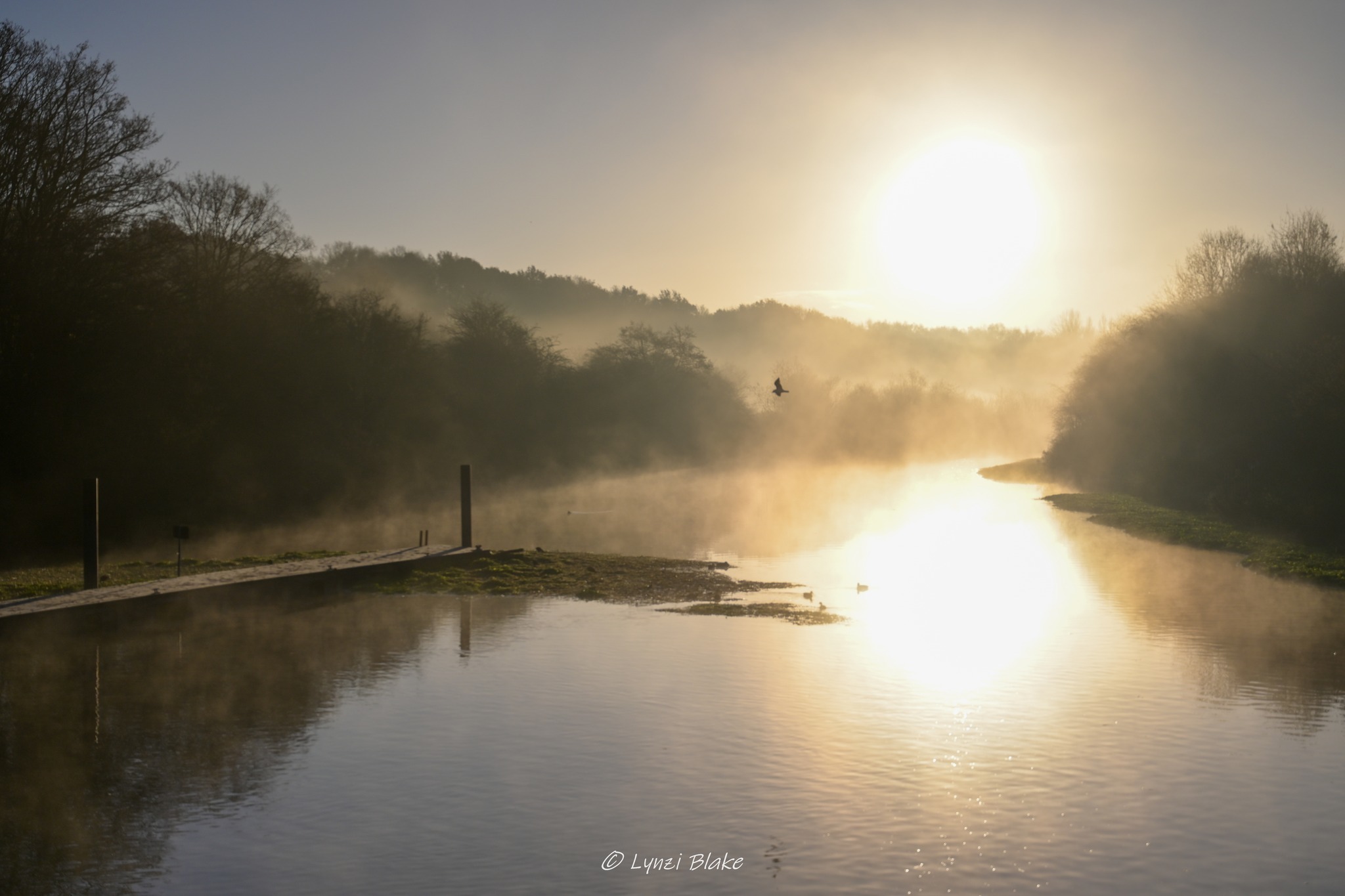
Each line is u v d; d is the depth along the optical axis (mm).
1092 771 10789
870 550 30938
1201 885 8289
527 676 14742
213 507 39219
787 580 24344
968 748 11531
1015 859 8727
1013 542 33438
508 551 27531
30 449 31125
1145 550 31062
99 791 10367
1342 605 20906
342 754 11398
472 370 64438
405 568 24672
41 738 11969
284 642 17141
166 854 8930
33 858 8875
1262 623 18906
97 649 16594
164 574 21984
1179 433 50938
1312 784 10445
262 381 43062
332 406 47625
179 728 12344
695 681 14414
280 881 8430
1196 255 60062
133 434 34938
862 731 12125
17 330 29719
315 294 48375
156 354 35000
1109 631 18062
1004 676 14719
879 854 8828
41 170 30328
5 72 30062
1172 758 11203
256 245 45844
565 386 73688
